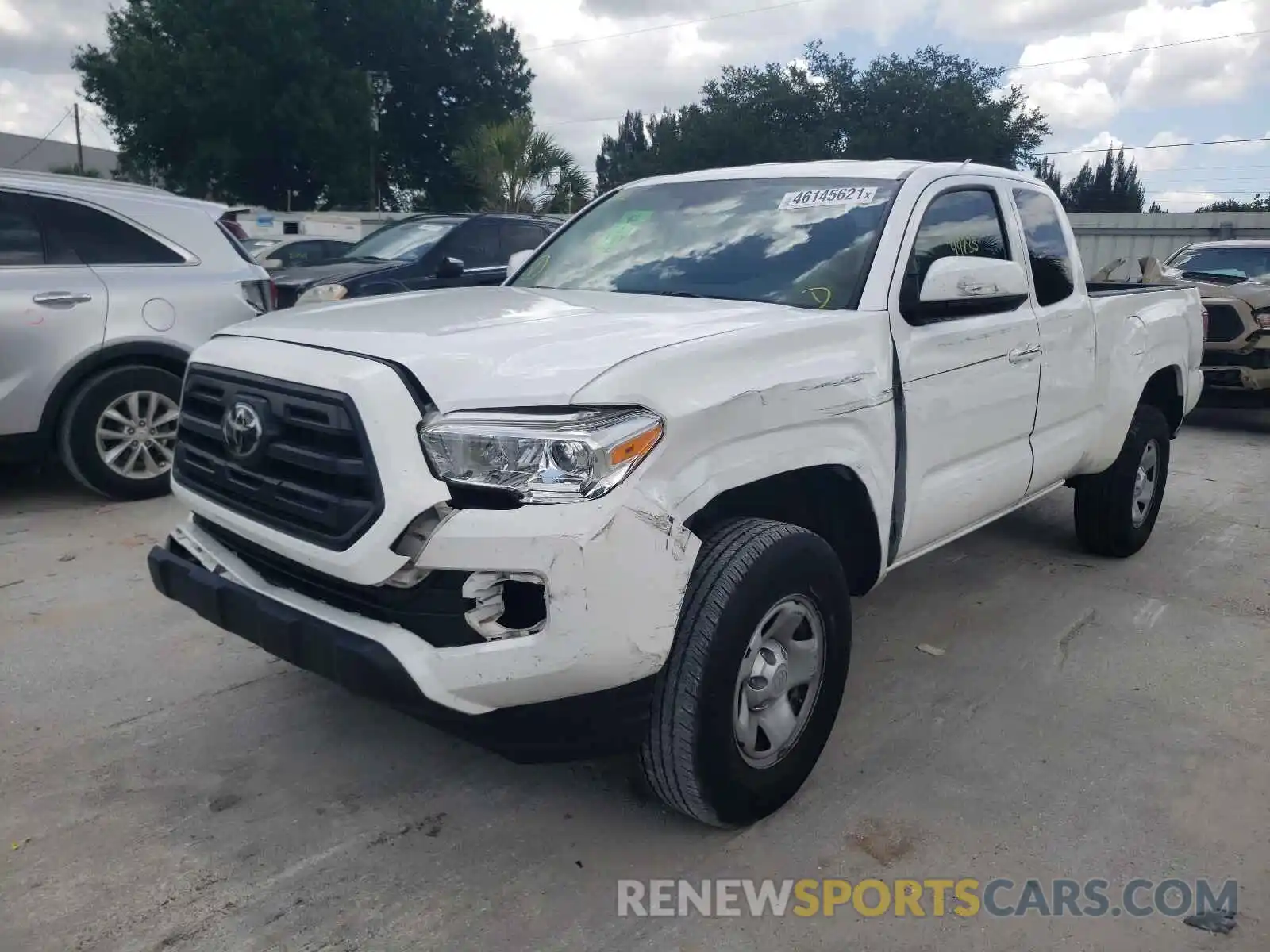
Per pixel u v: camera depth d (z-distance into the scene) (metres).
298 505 2.68
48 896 2.65
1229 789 3.27
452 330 2.88
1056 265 4.52
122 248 6.11
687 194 4.28
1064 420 4.52
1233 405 9.74
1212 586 5.18
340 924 2.58
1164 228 26.56
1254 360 9.38
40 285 5.71
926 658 4.25
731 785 2.81
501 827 3.00
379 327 2.94
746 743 2.88
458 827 3.00
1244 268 11.10
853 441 3.14
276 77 38.00
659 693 2.68
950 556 5.57
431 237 9.75
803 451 2.94
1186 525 6.33
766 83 48.41
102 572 4.98
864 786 3.26
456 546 2.41
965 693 3.93
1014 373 4.01
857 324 3.24
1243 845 2.98
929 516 3.64
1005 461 4.11
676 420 2.56
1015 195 4.35
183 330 6.22
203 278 6.36
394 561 2.47
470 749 3.43
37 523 5.75
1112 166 82.62
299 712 3.65
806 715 3.07
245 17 37.03
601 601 2.42
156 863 2.80
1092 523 5.37
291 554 2.69
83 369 5.88
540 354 2.64
